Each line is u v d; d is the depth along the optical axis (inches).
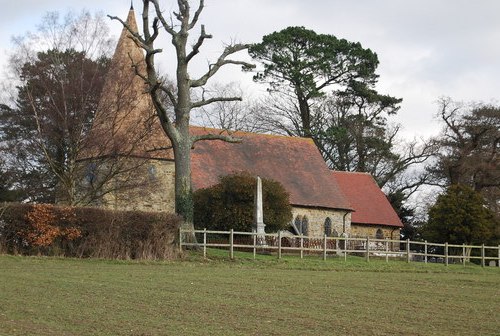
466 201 2149.4
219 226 1749.5
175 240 1389.0
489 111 2829.7
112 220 1294.3
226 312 686.5
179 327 595.8
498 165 2775.6
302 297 838.5
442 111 2901.1
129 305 709.9
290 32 2810.0
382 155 3056.1
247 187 1749.5
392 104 3061.0
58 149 1807.3
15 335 542.0
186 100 1510.8
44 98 1804.9
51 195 1945.1
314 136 2930.6
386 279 1186.0
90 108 1779.0
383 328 627.8
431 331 622.2
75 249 1278.3
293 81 2832.2
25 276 938.1
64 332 559.8
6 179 1946.4
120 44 1990.7
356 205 2492.6
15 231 1251.8
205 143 2186.3
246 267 1309.1
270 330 595.2
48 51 1814.7
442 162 2920.8
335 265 1446.9
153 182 1801.2
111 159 1695.4
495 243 2161.7
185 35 1503.4
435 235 2159.2
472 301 883.4
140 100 1834.4
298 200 2174.0
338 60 2854.3
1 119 1908.2
